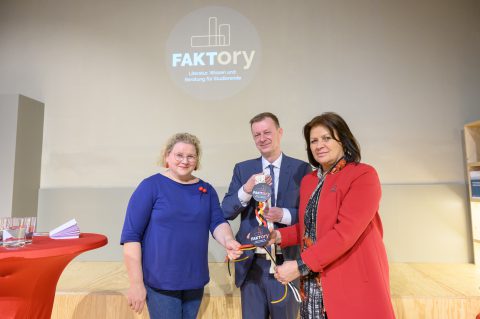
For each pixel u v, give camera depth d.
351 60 3.23
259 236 1.29
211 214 1.49
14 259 0.99
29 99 3.13
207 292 2.12
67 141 3.29
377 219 1.25
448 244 2.99
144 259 1.31
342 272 1.11
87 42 3.36
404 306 1.96
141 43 3.34
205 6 3.33
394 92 3.19
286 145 3.20
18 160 2.99
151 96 3.30
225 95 3.27
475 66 3.16
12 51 3.40
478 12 3.18
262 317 1.50
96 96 3.32
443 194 3.04
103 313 2.02
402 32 3.22
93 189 3.20
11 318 1.09
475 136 2.98
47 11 3.40
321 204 1.21
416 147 3.14
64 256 1.16
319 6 3.28
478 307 1.94
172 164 1.37
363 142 3.17
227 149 3.22
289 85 3.24
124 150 3.27
